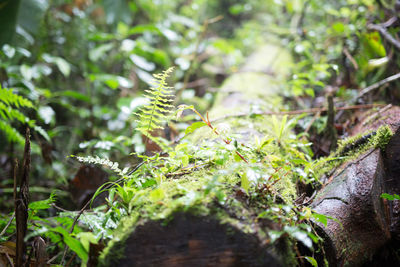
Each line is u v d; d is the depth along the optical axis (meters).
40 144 2.89
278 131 2.21
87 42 4.68
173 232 1.26
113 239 1.31
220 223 1.24
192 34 5.13
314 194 1.88
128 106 3.04
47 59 3.58
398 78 2.70
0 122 2.63
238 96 3.33
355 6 3.69
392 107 2.31
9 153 3.05
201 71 5.02
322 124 2.54
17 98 2.35
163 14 5.44
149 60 4.68
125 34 4.39
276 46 4.86
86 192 2.45
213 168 1.63
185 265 1.25
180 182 1.50
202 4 6.13
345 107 2.51
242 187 1.37
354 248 1.63
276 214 1.35
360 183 1.68
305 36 4.09
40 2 3.44
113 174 2.35
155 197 1.29
